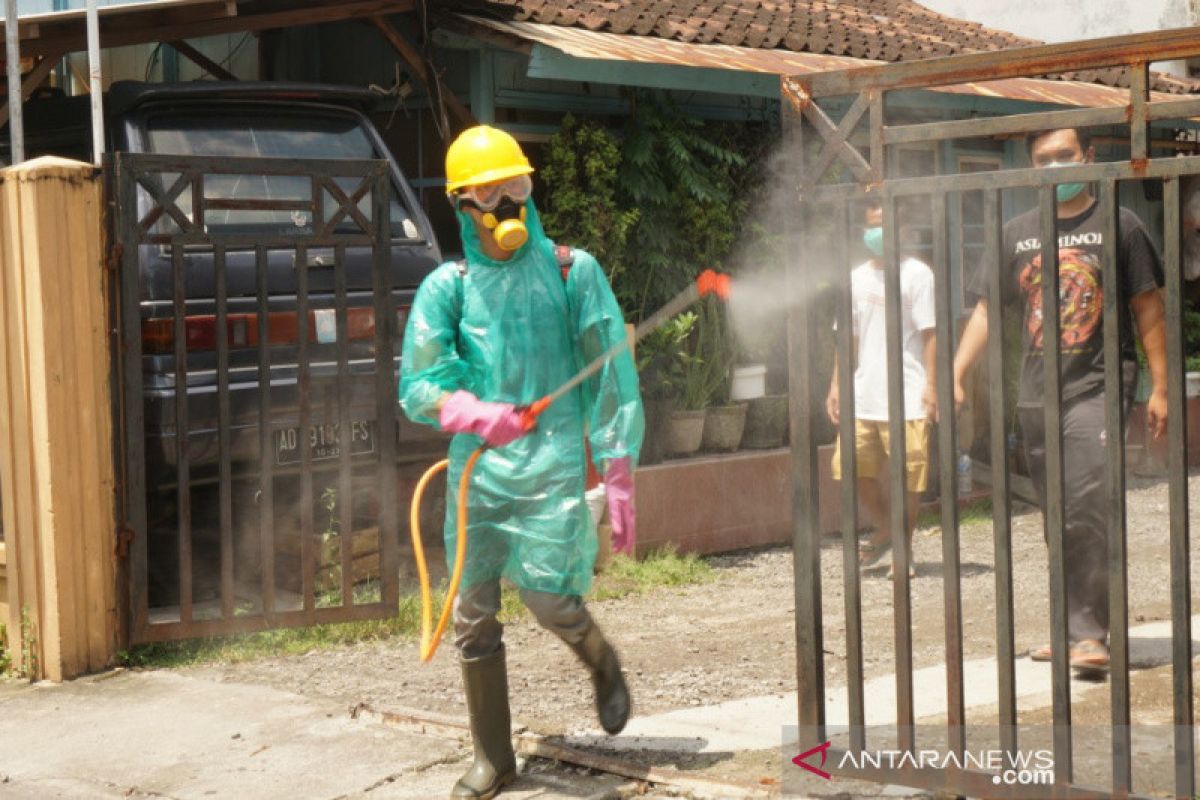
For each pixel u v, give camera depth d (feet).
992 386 13.91
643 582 29.76
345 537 24.44
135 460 23.00
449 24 32.63
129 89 27.84
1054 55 13.29
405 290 28.48
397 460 28.86
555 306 16.17
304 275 24.14
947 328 14.11
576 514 16.10
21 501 22.80
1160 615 25.57
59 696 21.49
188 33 29.73
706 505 32.99
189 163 23.30
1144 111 12.78
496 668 16.22
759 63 34.76
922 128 14.24
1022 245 20.80
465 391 16.19
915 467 29.96
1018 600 27.55
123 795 16.83
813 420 15.47
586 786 16.28
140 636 23.03
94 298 22.79
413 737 18.57
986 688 20.26
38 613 22.66
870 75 14.55
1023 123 13.46
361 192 24.57
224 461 23.58
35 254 22.20
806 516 15.51
